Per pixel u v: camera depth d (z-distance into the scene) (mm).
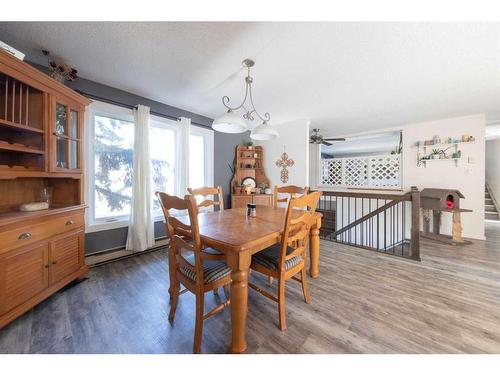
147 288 1973
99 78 2396
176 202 1329
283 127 4238
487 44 1688
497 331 1429
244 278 1233
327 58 1925
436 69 2098
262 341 1349
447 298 1838
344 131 5012
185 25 1541
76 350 1269
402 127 4430
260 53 1870
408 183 4359
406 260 2719
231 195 4172
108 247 2711
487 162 5984
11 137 1809
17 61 1459
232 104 3188
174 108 3338
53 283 1738
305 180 3980
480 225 3721
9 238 1405
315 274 2232
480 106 3217
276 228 1520
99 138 2654
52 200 2146
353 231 4949
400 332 1425
